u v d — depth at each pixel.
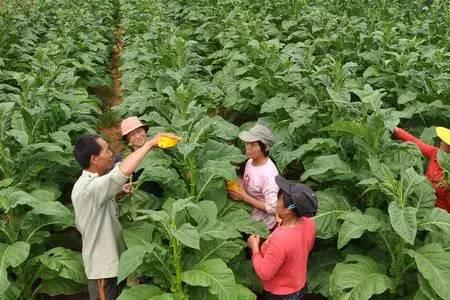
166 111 6.49
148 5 13.34
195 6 12.82
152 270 3.87
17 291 4.11
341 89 5.52
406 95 6.56
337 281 3.74
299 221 3.58
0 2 15.93
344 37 9.05
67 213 4.15
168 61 8.13
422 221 3.85
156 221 4.05
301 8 11.67
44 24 13.15
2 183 4.62
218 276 3.63
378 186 4.07
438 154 4.46
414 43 8.03
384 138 4.60
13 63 9.59
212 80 8.59
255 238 3.98
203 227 3.97
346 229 3.83
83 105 6.64
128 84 8.20
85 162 3.73
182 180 4.48
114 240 3.89
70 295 4.83
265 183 4.44
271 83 7.25
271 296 3.74
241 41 9.09
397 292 3.99
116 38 14.95
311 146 4.98
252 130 4.41
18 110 5.91
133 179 4.93
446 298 3.35
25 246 3.94
